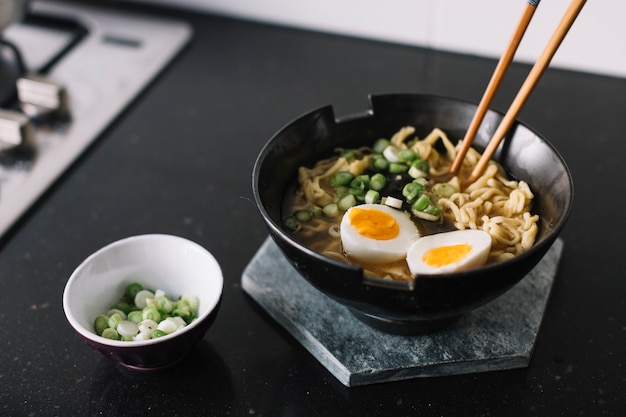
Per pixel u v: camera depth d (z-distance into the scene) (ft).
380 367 1.82
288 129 1.92
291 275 2.01
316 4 2.83
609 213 2.21
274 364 1.88
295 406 1.80
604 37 2.56
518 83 2.64
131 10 3.01
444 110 2.00
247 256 2.11
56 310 2.00
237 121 2.55
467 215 1.85
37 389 1.83
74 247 2.15
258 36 2.90
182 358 1.88
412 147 2.01
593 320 1.94
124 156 2.43
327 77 2.70
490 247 1.77
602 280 2.03
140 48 2.82
